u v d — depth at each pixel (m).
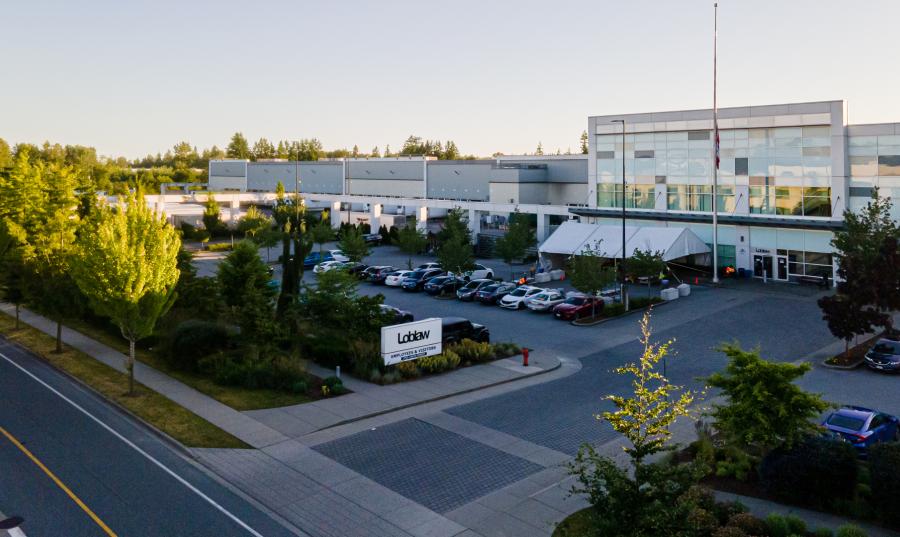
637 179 58.88
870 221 37.69
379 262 65.50
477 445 21.89
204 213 84.31
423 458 20.86
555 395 27.20
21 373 30.25
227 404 25.66
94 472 19.72
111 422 24.00
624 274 42.94
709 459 19.69
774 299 45.12
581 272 41.72
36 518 16.86
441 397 26.86
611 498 12.14
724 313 41.53
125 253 25.77
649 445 12.83
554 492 18.39
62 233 37.00
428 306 45.84
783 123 50.25
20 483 18.88
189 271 39.84
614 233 54.75
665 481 12.06
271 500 18.05
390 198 82.56
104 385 27.92
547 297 44.00
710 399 26.02
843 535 14.73
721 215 53.44
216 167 130.88
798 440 17.77
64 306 32.38
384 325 32.56
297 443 22.00
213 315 35.69
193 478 19.38
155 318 26.91
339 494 18.39
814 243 49.41
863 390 26.81
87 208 58.56
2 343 35.94
